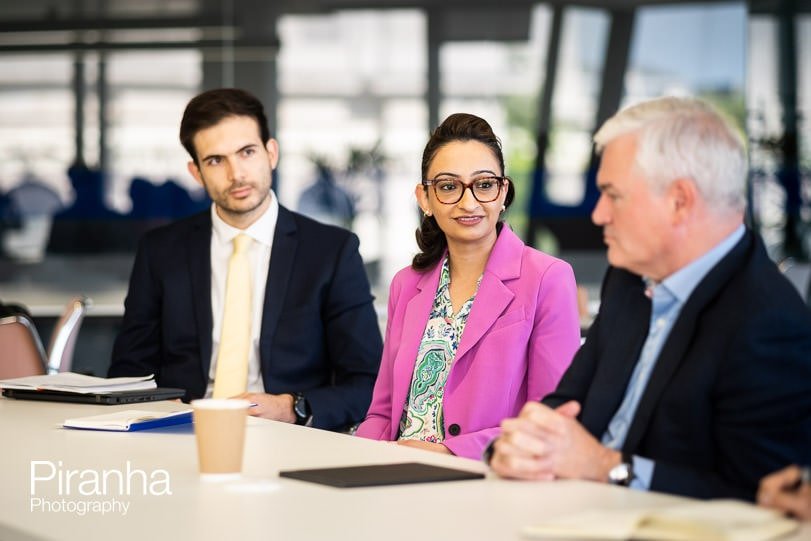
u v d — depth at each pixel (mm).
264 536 1271
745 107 9375
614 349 1782
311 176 9305
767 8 9312
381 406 2586
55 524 1383
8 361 3346
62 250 9305
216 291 3139
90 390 2539
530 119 9320
